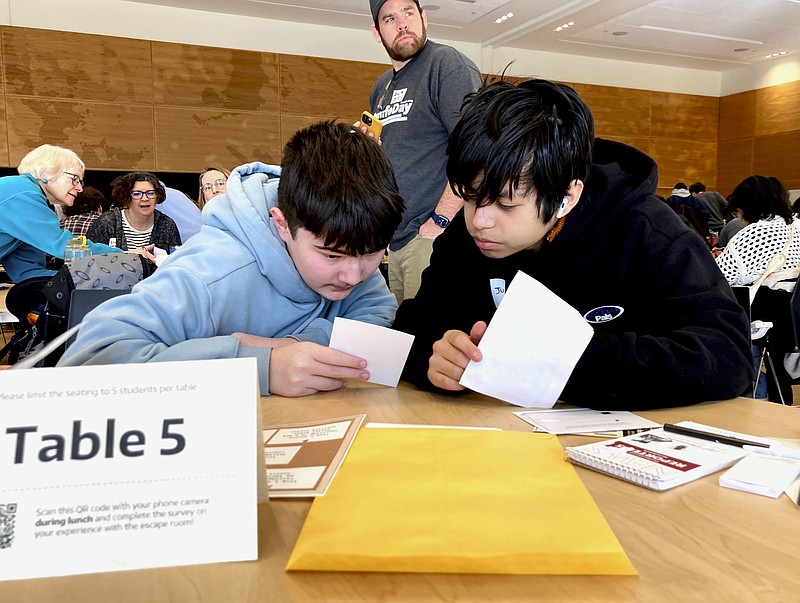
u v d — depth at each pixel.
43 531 0.42
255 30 6.36
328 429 0.69
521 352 0.84
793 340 2.71
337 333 0.94
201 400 0.46
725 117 8.93
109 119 5.86
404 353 0.96
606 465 0.58
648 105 8.48
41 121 5.64
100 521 0.43
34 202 2.80
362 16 6.36
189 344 0.91
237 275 1.06
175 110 6.09
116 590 0.40
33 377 0.45
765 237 2.97
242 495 0.44
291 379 0.91
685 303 0.93
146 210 3.60
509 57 7.66
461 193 0.92
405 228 2.21
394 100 2.26
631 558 0.42
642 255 1.03
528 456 0.60
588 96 8.12
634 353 0.82
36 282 1.95
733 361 0.87
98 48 5.77
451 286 1.24
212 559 0.43
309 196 0.95
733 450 0.62
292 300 1.16
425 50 2.20
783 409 0.83
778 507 0.51
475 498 0.50
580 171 0.92
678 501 0.52
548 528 0.45
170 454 0.45
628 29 6.99
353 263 1.00
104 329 0.89
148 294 0.96
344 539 0.43
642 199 1.09
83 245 2.74
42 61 5.60
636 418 0.78
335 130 1.03
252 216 1.09
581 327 0.82
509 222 0.90
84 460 0.44
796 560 0.42
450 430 0.68
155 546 0.43
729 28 7.02
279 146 6.50
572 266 1.11
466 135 0.88
